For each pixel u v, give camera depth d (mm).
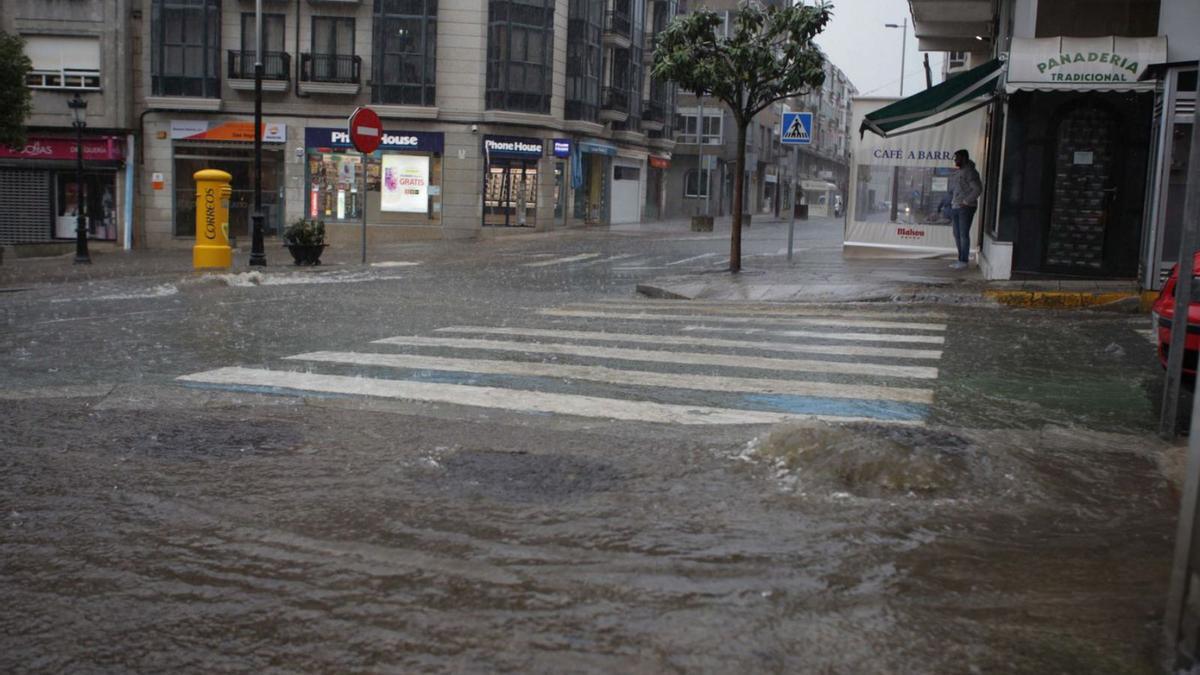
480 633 3186
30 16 33938
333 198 35250
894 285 13867
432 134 34938
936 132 19719
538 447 5480
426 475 4930
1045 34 15789
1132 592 3533
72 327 10789
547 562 3799
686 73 15992
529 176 36625
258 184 21938
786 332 10180
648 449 5430
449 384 7262
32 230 34781
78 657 3059
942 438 5441
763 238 32812
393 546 3973
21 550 3949
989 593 3520
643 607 3379
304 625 3266
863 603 3420
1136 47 12531
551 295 14961
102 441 5602
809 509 4426
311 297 14305
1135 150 13836
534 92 35875
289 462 5164
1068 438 5730
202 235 21156
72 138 34406
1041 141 14273
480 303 13477
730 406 6555
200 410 6410
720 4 56219
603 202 44250
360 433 5785
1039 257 14500
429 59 34656
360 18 34438
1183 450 5363
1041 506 4504
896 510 4414
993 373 7844
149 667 2990
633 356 8594
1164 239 12023
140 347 9195
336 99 34719
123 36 34219
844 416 6254
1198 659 2781
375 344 9305
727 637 3146
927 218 20047
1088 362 8391
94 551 3934
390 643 3121
